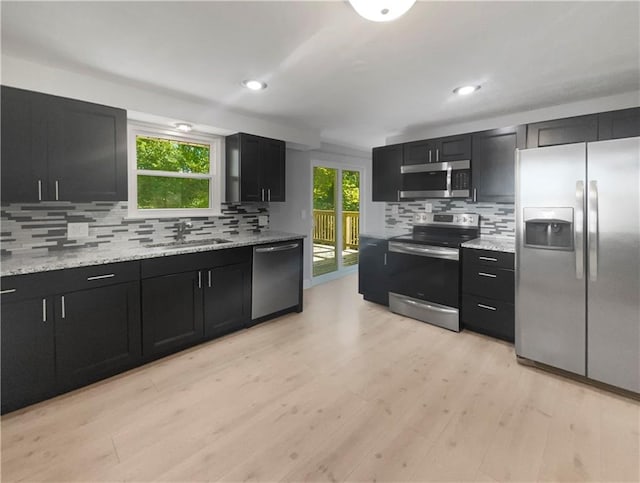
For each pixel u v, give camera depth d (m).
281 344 2.84
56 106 2.15
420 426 1.79
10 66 2.04
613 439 1.69
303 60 2.08
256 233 3.82
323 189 5.11
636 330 2.02
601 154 2.07
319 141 4.11
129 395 2.07
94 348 2.18
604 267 2.11
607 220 2.08
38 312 1.94
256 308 3.20
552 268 2.31
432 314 3.29
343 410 1.93
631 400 2.03
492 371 2.39
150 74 2.30
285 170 3.95
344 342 2.89
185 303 2.66
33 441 1.67
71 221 2.54
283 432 1.74
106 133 2.37
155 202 3.08
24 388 1.92
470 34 1.76
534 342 2.42
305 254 4.70
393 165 3.92
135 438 1.69
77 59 2.07
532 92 2.64
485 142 3.14
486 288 2.92
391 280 3.71
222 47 1.92
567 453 1.59
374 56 2.02
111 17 1.61
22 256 2.25
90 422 1.81
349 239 5.92
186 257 2.64
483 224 3.52
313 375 2.33
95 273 2.16
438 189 3.52
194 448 1.63
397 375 2.33
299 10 1.55
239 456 1.58
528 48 1.92
